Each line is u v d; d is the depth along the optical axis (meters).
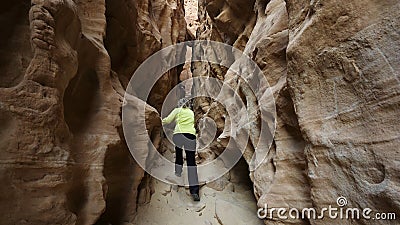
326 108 1.74
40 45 1.83
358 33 1.55
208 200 3.98
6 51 1.97
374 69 1.43
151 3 7.41
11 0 2.07
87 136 2.54
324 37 1.76
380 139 1.36
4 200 1.61
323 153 1.70
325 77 1.76
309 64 1.87
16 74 1.94
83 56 2.63
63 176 1.95
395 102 1.31
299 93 1.96
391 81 1.34
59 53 1.99
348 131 1.57
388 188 1.27
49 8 1.89
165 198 3.94
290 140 2.42
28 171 1.74
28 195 1.72
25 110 1.74
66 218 1.91
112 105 2.88
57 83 1.97
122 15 4.10
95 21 3.04
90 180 2.40
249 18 5.36
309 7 1.91
